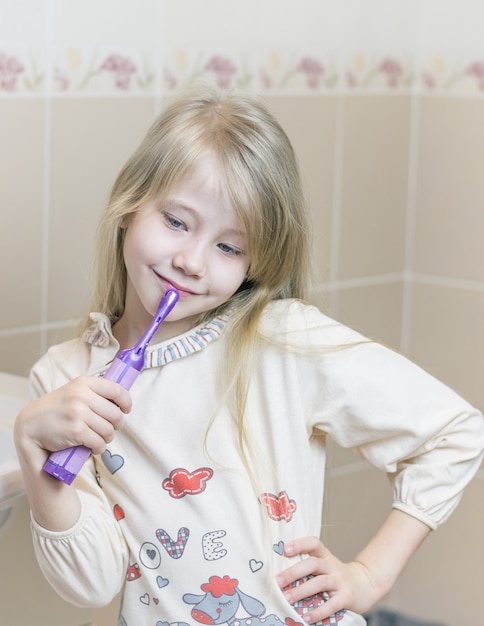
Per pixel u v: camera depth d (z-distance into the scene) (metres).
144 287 1.23
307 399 1.29
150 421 1.25
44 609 1.51
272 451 1.26
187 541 1.22
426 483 1.30
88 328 1.35
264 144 1.26
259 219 1.24
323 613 1.25
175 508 1.23
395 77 2.52
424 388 1.31
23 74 1.81
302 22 2.29
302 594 1.24
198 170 1.21
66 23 1.86
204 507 1.22
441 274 2.58
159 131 1.28
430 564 2.64
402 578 2.70
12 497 1.23
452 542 2.60
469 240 2.53
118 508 1.24
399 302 2.64
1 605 1.44
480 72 2.46
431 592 2.65
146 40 2.00
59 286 1.92
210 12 2.11
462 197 2.53
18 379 1.63
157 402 1.26
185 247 1.21
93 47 1.91
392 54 2.50
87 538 1.18
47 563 1.18
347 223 2.46
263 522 1.24
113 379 1.13
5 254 1.83
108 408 1.10
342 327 1.33
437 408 1.30
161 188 1.23
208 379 1.28
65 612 1.54
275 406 1.27
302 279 1.39
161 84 2.04
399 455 1.29
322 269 2.41
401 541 1.30
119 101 1.97
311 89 2.33
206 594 1.21
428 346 2.62
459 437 1.31
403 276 2.64
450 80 2.51
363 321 2.55
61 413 1.09
